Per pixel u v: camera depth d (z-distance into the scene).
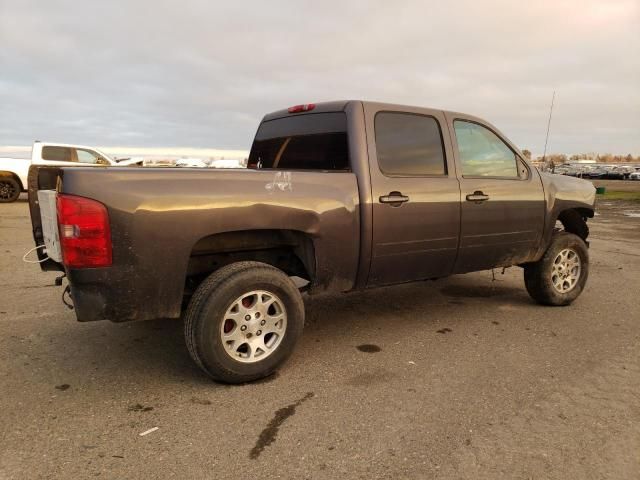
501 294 5.98
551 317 5.07
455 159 4.50
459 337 4.45
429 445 2.71
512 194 4.84
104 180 2.95
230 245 3.63
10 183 16.77
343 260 3.83
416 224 4.15
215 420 2.96
